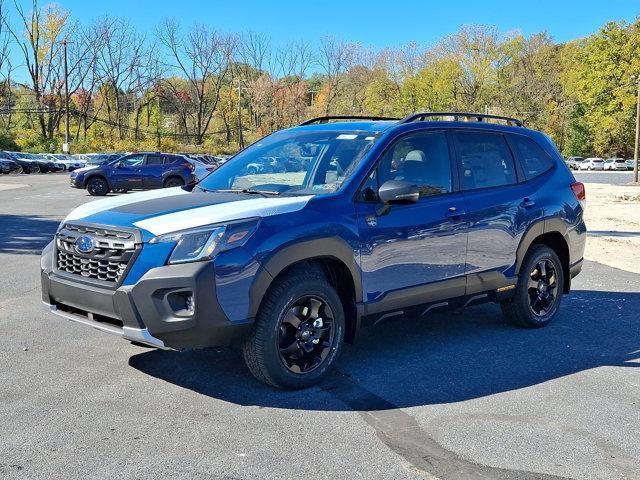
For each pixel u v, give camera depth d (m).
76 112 77.69
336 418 3.81
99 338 5.33
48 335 5.41
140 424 3.65
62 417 3.73
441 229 4.95
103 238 4.00
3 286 7.32
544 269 5.98
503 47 76.94
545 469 3.22
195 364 4.71
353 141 4.92
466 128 5.47
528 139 6.07
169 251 3.79
